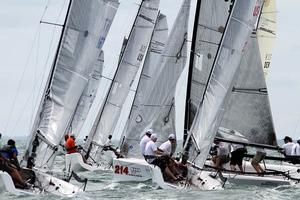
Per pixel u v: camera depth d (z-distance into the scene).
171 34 126.19
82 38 90.62
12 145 87.62
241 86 120.06
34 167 89.50
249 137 119.06
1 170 85.12
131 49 166.12
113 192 96.38
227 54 101.69
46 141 89.50
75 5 89.38
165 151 102.81
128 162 106.00
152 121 126.25
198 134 101.88
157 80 126.06
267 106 119.69
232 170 108.94
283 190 103.12
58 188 87.56
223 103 101.00
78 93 91.44
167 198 90.81
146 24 161.38
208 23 114.38
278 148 118.00
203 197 91.69
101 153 175.38
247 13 101.44
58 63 89.88
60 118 90.44
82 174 141.62
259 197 93.81
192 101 114.19
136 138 127.50
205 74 114.06
